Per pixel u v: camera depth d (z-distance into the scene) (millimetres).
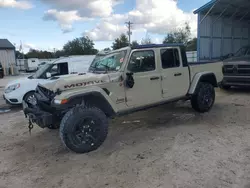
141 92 4594
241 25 16844
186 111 6141
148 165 3334
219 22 14742
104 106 4184
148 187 2801
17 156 3873
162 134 4555
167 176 3018
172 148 3865
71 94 3717
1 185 3018
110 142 4293
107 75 4188
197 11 13000
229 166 3195
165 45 4977
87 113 3809
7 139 4703
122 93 4332
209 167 3191
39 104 4121
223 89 9234
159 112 6184
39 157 3801
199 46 13438
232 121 5156
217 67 6246
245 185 2756
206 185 2779
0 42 28703
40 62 35031
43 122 3816
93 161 3564
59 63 8477
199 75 5570
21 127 5477
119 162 3479
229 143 3967
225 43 15484
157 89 4844
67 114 3744
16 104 7625
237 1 12836
